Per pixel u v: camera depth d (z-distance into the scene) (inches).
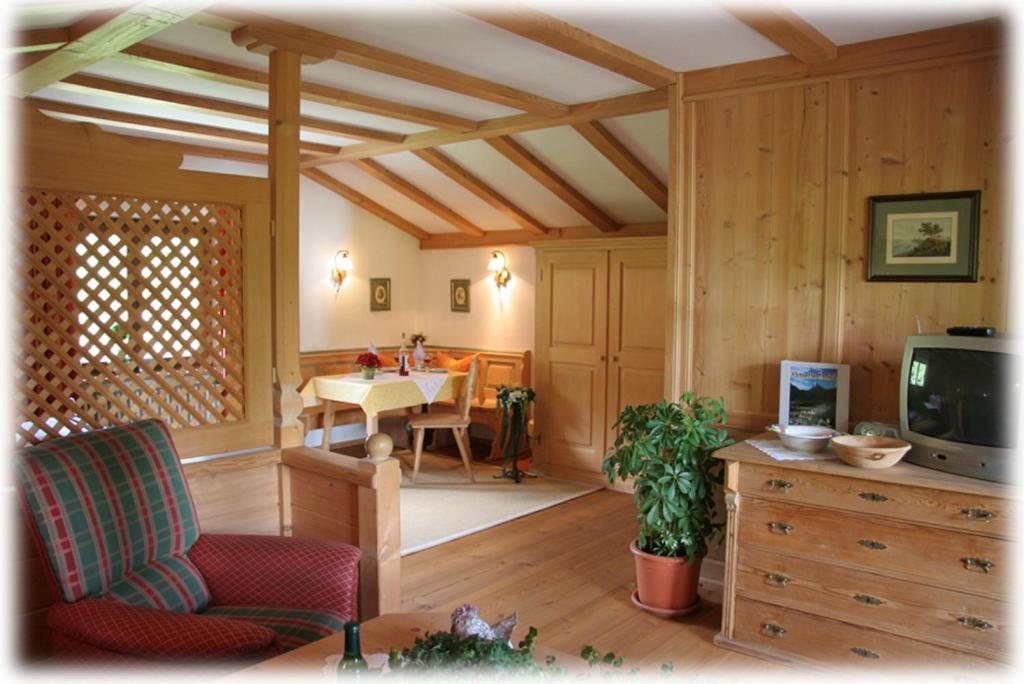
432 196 264.8
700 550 137.3
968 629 103.7
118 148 109.3
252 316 125.9
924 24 118.6
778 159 137.9
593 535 184.4
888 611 109.9
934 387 110.8
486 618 137.3
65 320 105.9
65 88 158.9
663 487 134.6
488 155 220.4
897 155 125.3
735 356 144.7
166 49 139.0
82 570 85.8
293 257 130.0
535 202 243.8
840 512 113.5
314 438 268.8
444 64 145.4
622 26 120.8
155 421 104.8
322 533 121.0
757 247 141.1
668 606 137.8
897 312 126.3
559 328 233.6
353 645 66.0
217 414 122.9
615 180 214.7
